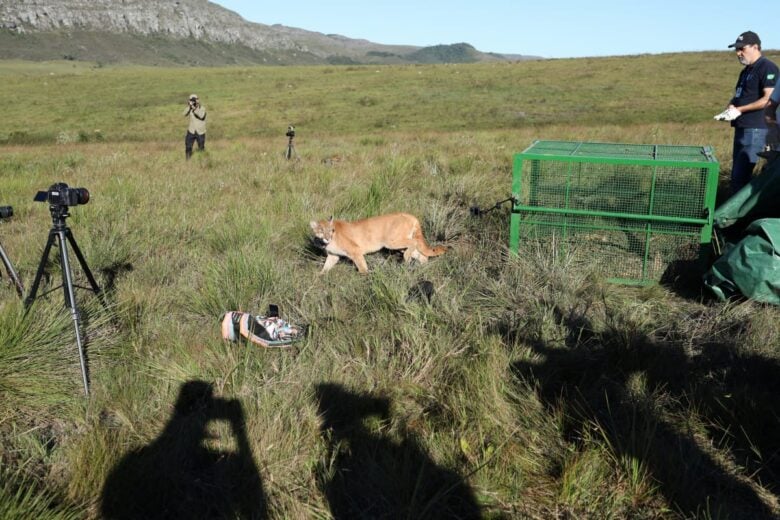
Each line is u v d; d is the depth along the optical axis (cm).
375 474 341
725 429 374
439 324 491
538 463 358
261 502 330
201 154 1619
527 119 3080
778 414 387
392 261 696
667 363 446
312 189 1016
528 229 670
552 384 429
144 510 329
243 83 5428
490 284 583
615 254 647
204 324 531
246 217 791
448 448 364
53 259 646
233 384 420
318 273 655
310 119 3444
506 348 456
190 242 753
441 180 1009
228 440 374
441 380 426
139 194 1013
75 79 6091
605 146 723
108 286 597
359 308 538
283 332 482
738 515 320
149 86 5372
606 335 482
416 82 4919
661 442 359
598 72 4859
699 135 1778
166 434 378
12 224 860
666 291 595
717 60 5069
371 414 397
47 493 331
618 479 341
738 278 530
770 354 454
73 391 425
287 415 387
